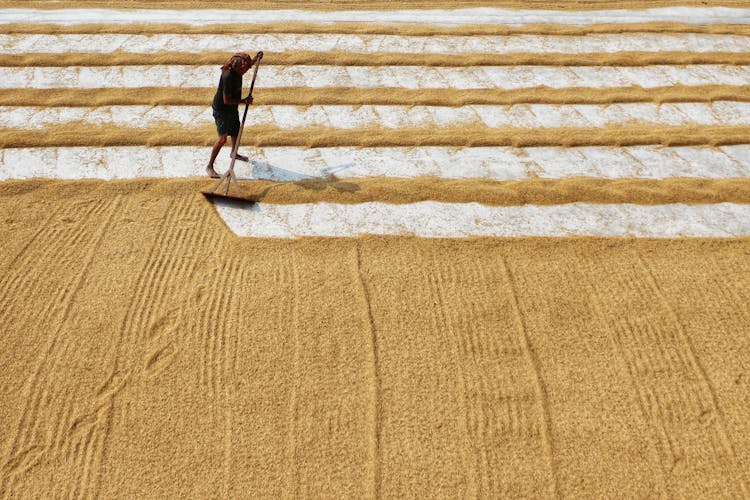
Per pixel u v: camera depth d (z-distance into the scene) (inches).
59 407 160.6
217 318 185.8
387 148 274.2
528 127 291.1
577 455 153.3
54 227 219.0
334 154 269.4
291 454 152.4
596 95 316.5
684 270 206.8
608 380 171.2
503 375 171.9
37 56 331.3
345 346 178.5
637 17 398.0
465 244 217.2
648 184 251.8
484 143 276.4
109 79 317.4
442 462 151.6
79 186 240.2
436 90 318.3
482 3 414.9
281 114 296.2
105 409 160.6
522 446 155.3
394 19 387.5
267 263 206.8
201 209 231.6
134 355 174.2
